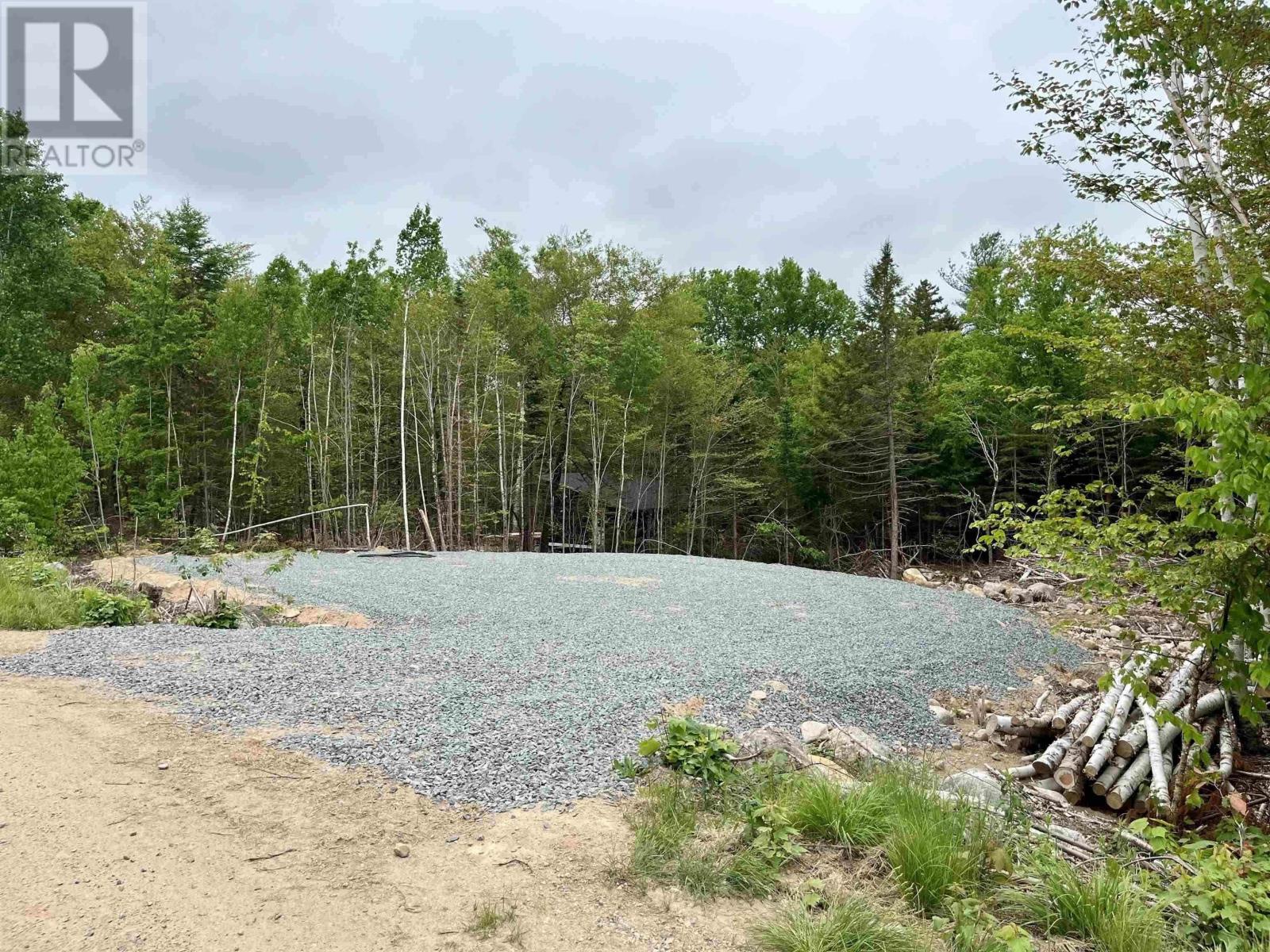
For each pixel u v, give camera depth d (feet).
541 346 90.63
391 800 13.12
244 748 15.12
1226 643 14.46
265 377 82.02
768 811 12.44
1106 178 22.47
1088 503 17.78
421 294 89.30
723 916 10.20
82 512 68.69
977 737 22.40
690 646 26.84
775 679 23.30
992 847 12.06
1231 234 19.69
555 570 48.29
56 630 26.81
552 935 9.56
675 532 98.99
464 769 14.48
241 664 21.45
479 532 89.04
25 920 9.32
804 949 9.15
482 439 87.86
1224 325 18.99
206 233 92.48
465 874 10.92
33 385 79.87
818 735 18.97
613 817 12.95
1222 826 15.07
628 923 9.92
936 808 13.04
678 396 94.73
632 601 36.42
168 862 10.85
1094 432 65.46
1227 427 11.45
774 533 97.30
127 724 16.26
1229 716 19.88
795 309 159.53
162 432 75.87
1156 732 18.97
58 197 80.23
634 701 19.42
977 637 32.27
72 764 14.05
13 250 75.72
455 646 25.09
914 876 10.96
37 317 77.05
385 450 98.48
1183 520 12.94
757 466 100.42
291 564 48.67
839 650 27.76
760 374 133.08
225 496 88.89
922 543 90.12
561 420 93.25
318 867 10.94
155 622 31.81
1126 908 10.08
